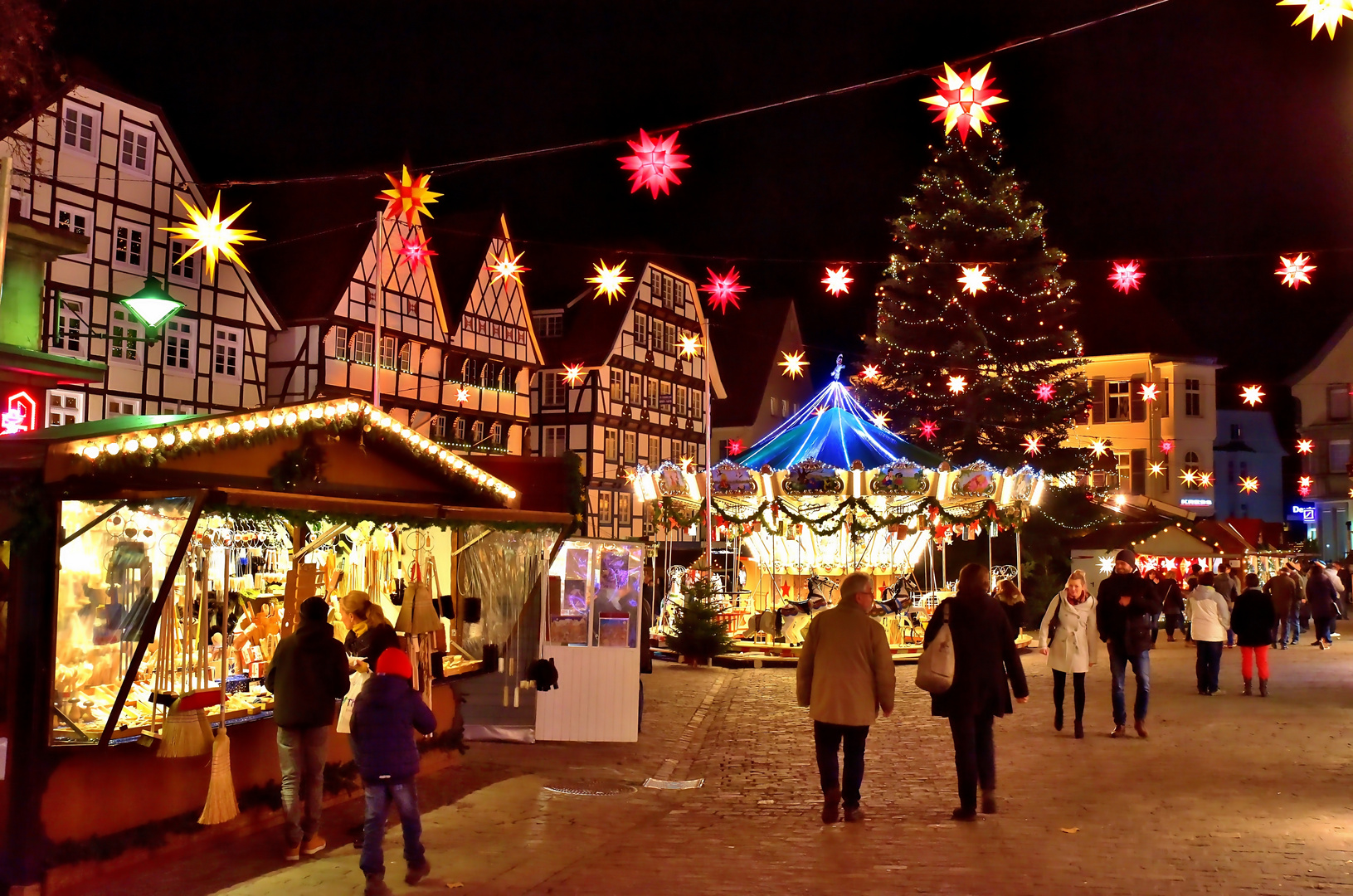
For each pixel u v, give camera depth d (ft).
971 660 28.37
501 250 152.35
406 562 36.55
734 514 75.92
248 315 115.55
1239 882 21.86
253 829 27.66
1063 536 115.14
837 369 80.89
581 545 42.14
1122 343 174.60
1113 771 34.30
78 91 97.76
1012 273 121.90
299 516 26.08
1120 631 41.04
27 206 92.99
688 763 37.68
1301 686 57.26
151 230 104.53
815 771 35.94
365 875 22.86
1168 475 170.40
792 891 21.95
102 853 23.40
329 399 30.17
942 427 123.44
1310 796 30.07
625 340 167.32
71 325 97.09
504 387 152.97
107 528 24.86
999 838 25.99
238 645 30.35
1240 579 90.38
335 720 30.94
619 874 23.56
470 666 37.68
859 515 76.23
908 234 125.70
